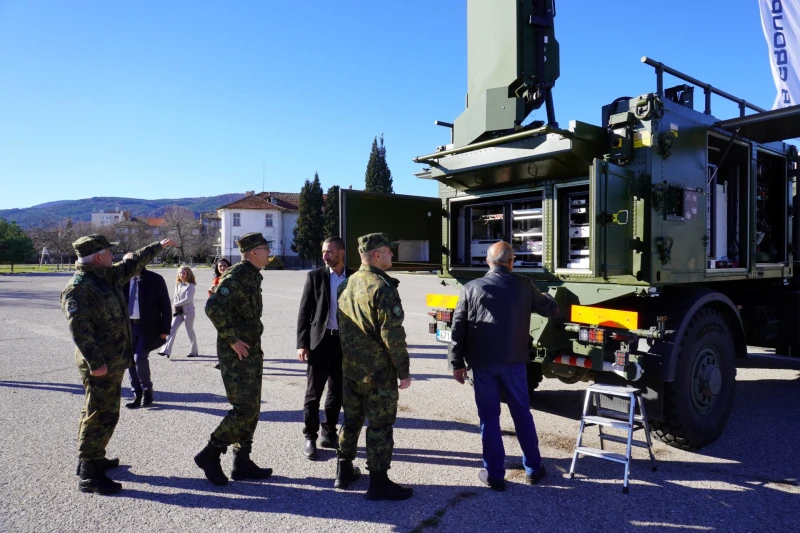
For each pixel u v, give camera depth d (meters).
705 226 4.85
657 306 4.49
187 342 10.32
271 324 12.52
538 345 4.51
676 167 4.50
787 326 6.00
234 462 3.88
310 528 3.15
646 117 4.25
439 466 4.15
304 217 62.00
